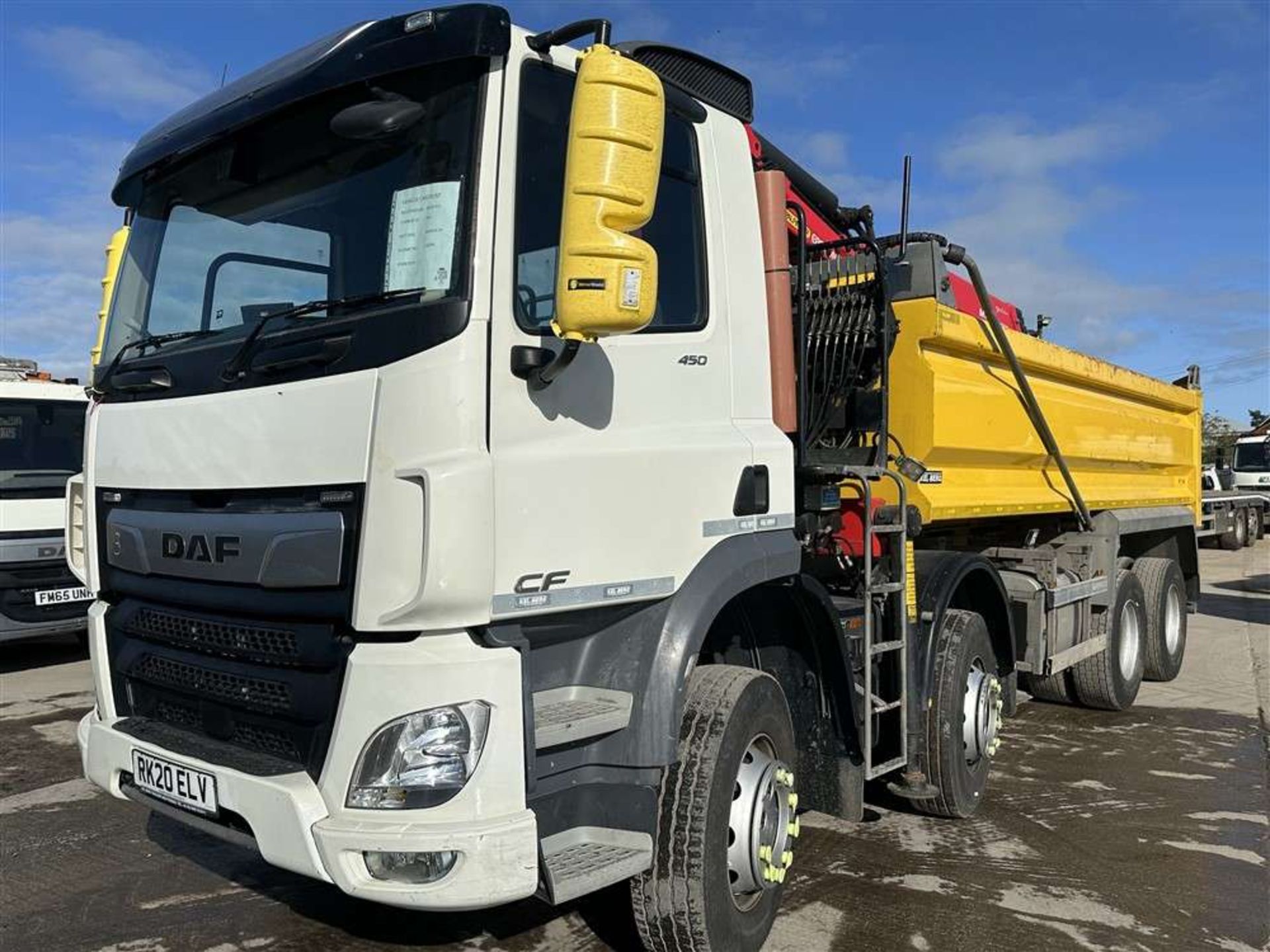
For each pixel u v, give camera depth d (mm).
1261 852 4801
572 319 2605
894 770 4590
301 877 4426
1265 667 9602
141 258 3795
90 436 3740
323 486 2766
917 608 4672
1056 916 4078
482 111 2789
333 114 3088
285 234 3186
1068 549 7336
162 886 4332
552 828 2994
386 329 2703
